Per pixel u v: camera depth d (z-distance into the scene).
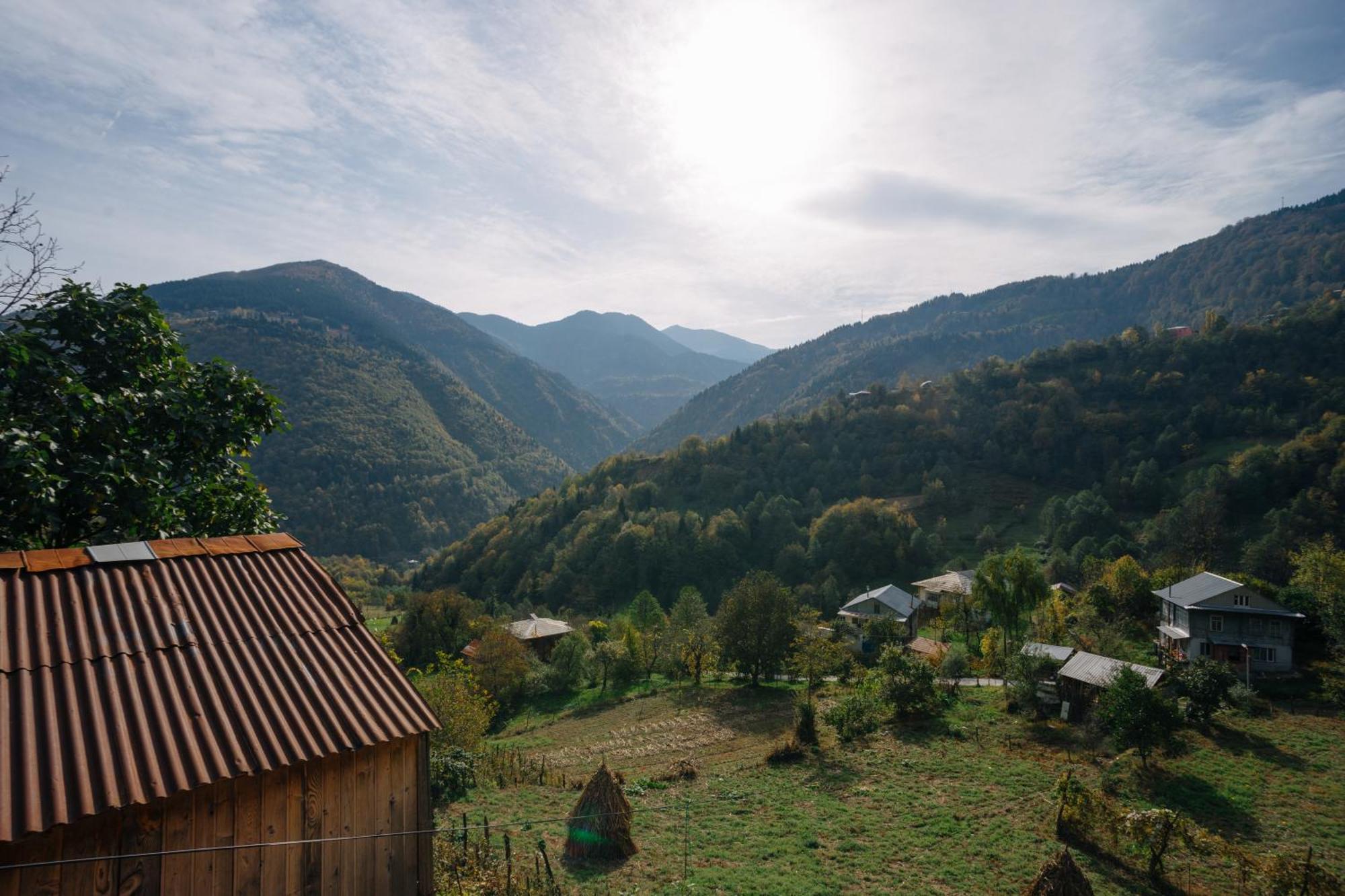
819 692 47.31
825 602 81.00
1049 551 92.81
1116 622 52.41
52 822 5.76
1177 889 19.28
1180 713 27.95
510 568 113.62
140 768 6.50
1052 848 21.62
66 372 11.99
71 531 12.11
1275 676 40.91
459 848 17.50
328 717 7.92
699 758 34.19
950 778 28.30
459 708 29.89
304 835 7.58
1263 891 18.75
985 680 47.38
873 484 125.44
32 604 7.79
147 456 12.82
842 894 18.34
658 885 18.19
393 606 105.31
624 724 43.34
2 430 10.50
